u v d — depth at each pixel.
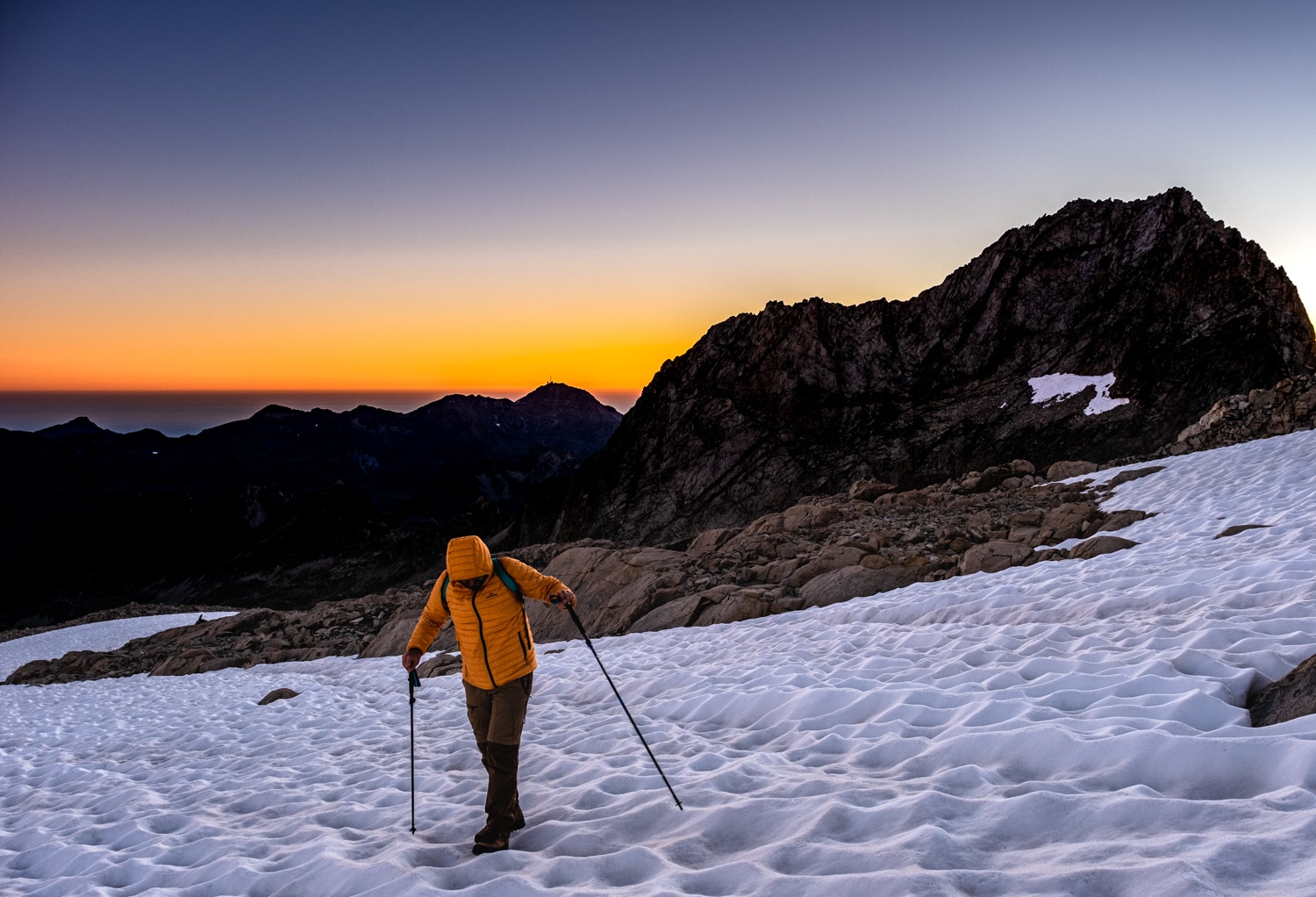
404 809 5.53
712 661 10.31
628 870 3.60
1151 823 2.99
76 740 11.95
